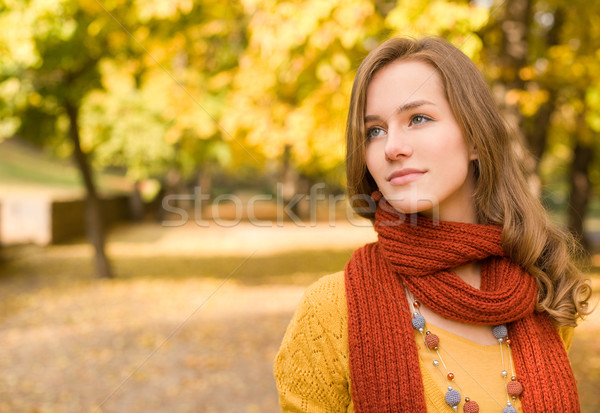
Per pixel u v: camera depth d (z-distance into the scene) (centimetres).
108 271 853
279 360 106
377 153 100
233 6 489
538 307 107
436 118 97
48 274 917
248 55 438
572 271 114
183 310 504
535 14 469
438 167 96
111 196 1310
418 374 95
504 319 99
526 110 380
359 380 96
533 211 108
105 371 442
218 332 495
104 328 539
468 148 101
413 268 99
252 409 402
